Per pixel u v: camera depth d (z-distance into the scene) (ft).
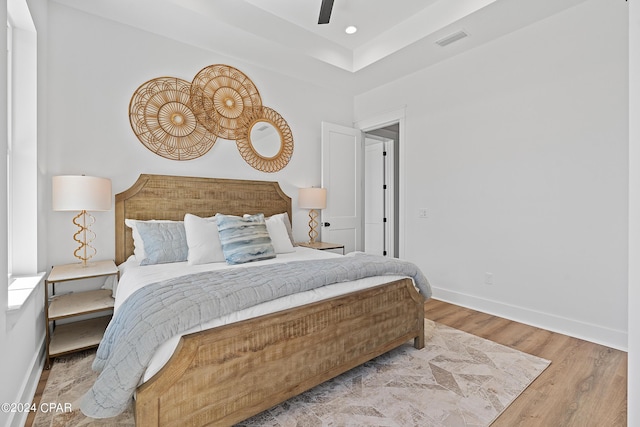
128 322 4.46
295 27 10.44
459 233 10.82
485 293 10.14
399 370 6.57
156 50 9.53
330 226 13.47
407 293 7.28
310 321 5.51
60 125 8.05
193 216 8.46
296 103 12.87
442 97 11.26
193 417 4.28
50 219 7.92
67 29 8.15
